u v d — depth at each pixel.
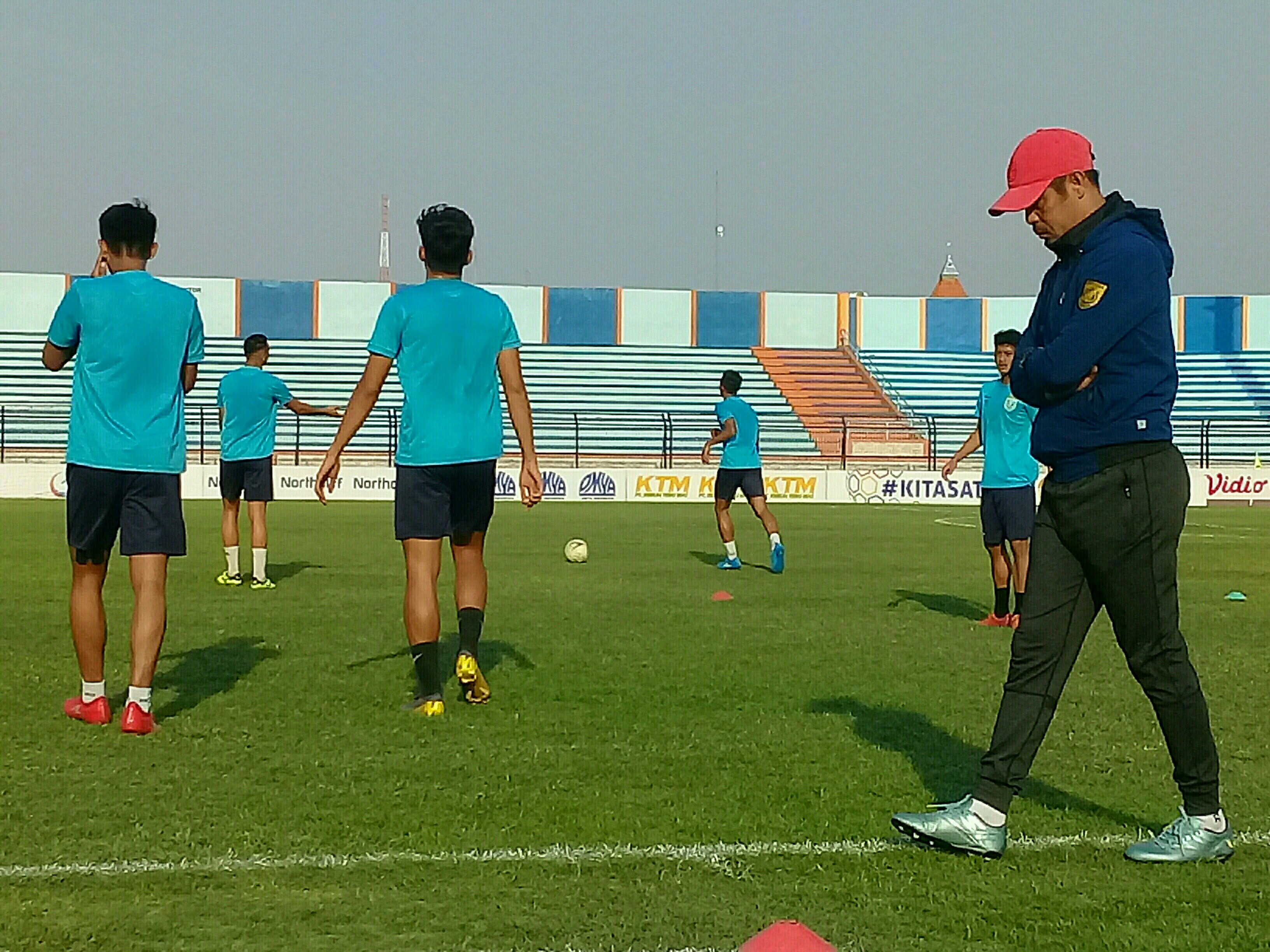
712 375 48.06
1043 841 4.50
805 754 5.67
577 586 12.52
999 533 9.95
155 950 3.49
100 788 5.04
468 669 6.57
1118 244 4.13
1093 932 3.68
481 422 6.47
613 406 46.12
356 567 14.17
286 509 26.23
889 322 50.41
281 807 4.80
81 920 3.69
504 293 48.72
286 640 8.78
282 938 3.58
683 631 9.50
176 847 4.33
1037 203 4.26
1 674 7.41
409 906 3.82
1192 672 4.29
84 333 5.92
